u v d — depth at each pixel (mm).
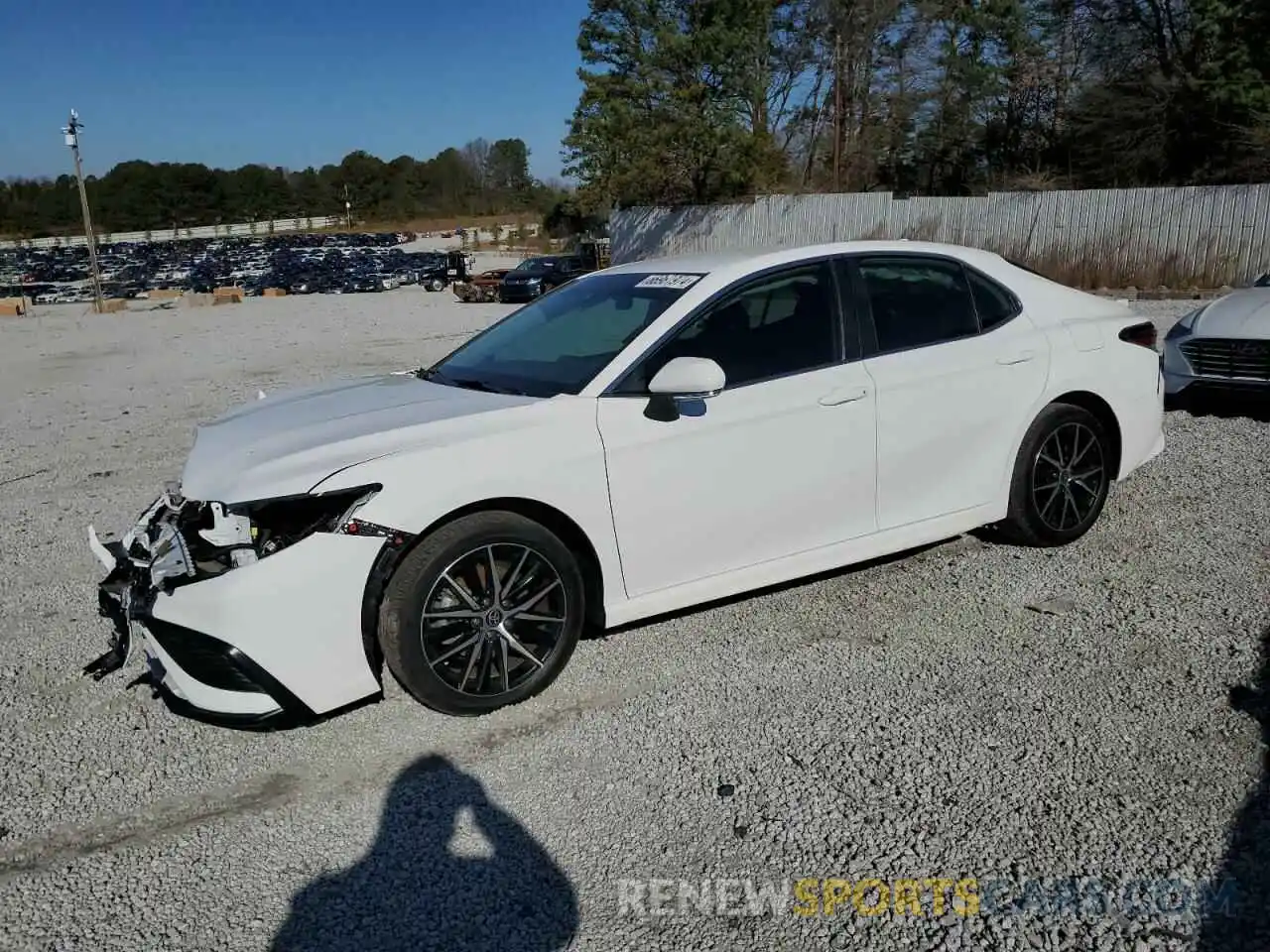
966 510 4398
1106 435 4816
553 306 4480
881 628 3982
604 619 3607
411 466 3189
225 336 20031
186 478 3418
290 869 2666
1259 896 2375
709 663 3738
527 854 2688
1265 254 19969
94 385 12930
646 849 2682
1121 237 21812
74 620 4484
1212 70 26812
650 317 3803
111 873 2678
